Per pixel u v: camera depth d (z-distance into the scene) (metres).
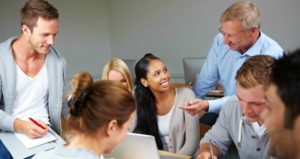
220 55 1.92
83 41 4.71
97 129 0.97
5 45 1.59
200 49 4.26
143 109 1.78
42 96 1.74
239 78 1.09
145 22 4.66
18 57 1.61
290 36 3.54
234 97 1.46
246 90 1.06
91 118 0.95
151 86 1.74
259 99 1.02
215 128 1.54
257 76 1.01
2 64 1.55
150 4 4.54
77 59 4.67
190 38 4.30
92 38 4.82
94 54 4.88
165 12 4.43
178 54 4.47
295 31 3.50
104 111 0.95
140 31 4.74
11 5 3.85
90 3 4.72
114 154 1.30
